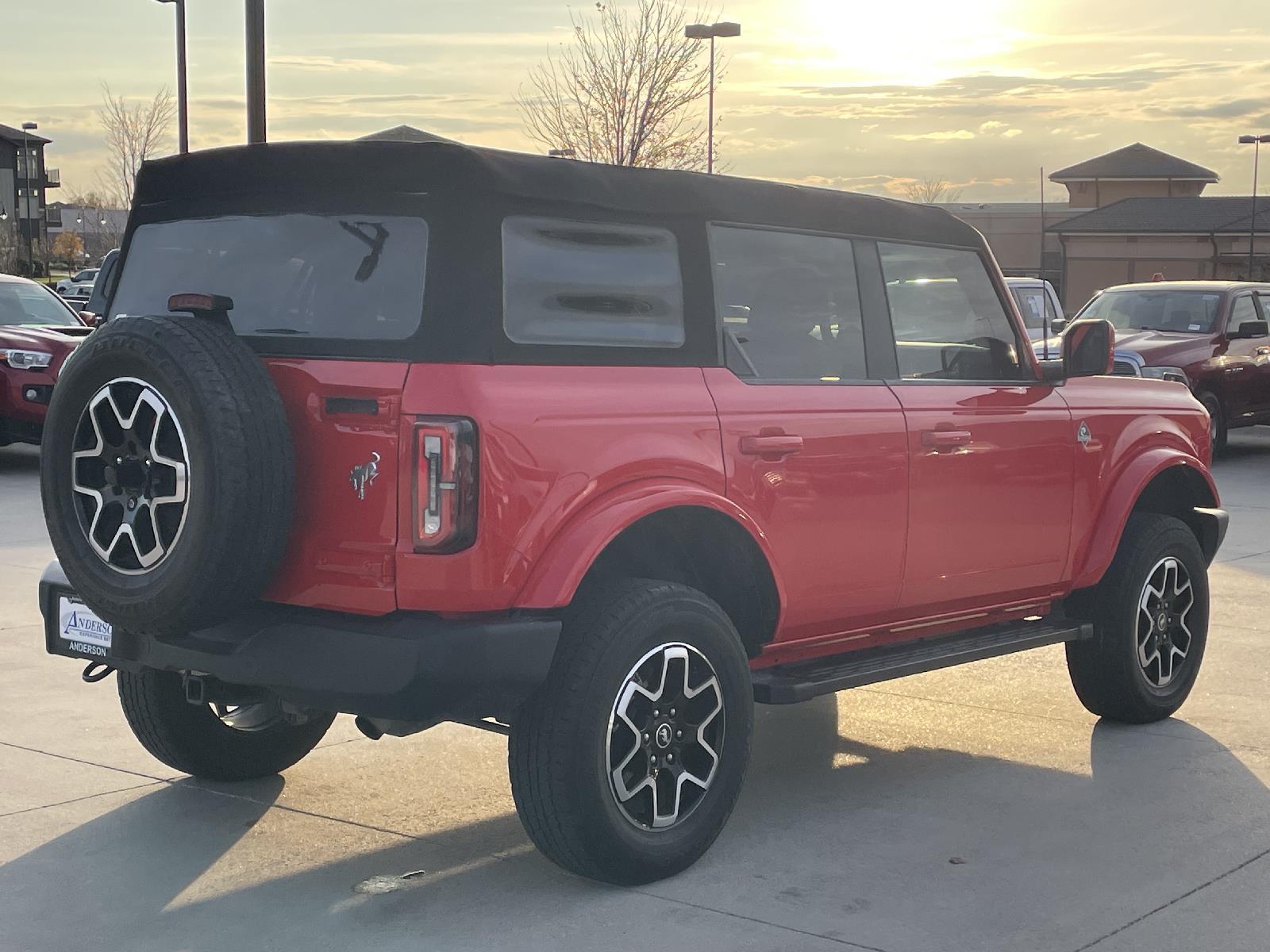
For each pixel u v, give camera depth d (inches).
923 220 213.0
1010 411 217.2
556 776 161.3
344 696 153.2
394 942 154.8
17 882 170.4
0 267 2935.5
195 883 170.7
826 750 229.5
